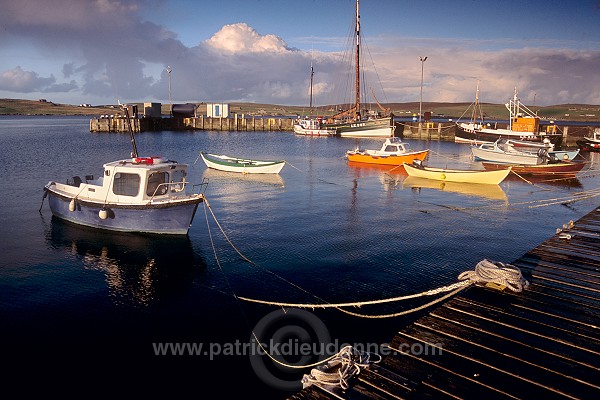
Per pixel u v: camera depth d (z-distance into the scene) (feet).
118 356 32.94
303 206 83.51
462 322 23.58
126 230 61.41
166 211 58.70
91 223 63.67
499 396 17.37
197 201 58.39
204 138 263.49
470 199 91.04
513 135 199.72
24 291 43.98
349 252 55.83
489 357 20.12
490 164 126.21
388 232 65.36
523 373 18.76
